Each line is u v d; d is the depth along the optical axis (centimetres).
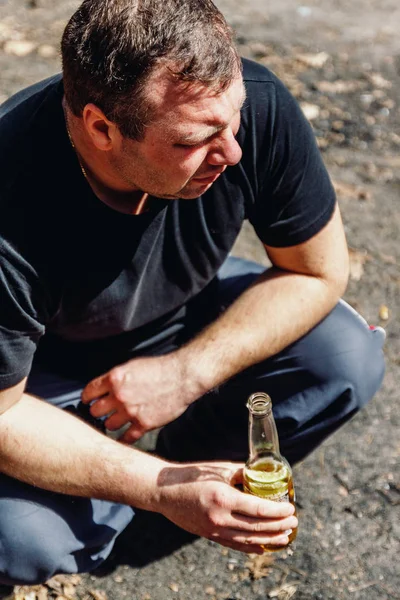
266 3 591
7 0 575
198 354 233
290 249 233
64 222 199
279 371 249
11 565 218
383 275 365
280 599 247
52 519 221
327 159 437
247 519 203
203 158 185
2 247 194
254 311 236
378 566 256
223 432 263
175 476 209
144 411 231
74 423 217
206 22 175
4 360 203
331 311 251
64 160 196
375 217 398
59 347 244
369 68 516
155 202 204
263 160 217
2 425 210
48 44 521
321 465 287
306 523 268
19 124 201
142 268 215
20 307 200
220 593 249
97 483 212
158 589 250
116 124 181
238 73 181
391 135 457
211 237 224
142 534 266
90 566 236
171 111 176
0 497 218
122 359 248
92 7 178
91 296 215
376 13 583
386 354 329
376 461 288
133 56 172
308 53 529
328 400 246
